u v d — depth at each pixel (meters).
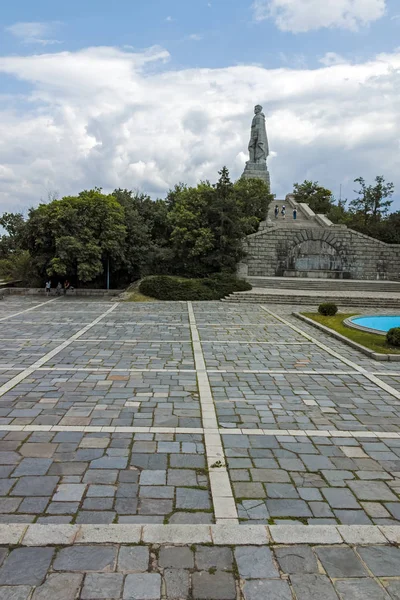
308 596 3.40
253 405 7.89
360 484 5.14
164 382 9.23
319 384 9.42
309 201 55.72
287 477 5.25
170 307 23.53
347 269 36.19
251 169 53.28
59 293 31.23
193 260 32.03
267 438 6.40
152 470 5.31
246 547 3.96
